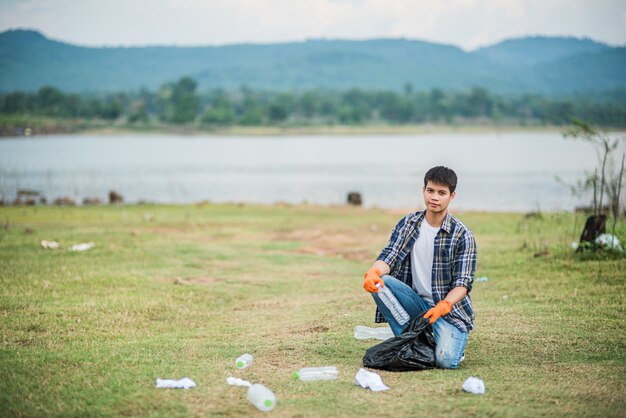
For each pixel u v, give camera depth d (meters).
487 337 6.61
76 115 192.25
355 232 17.27
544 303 8.38
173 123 189.75
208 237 15.93
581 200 32.44
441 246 5.51
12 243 13.86
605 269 10.24
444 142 128.75
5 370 5.46
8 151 86.56
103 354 6.04
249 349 6.27
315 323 7.53
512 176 48.84
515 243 14.16
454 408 4.49
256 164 64.94
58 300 8.78
